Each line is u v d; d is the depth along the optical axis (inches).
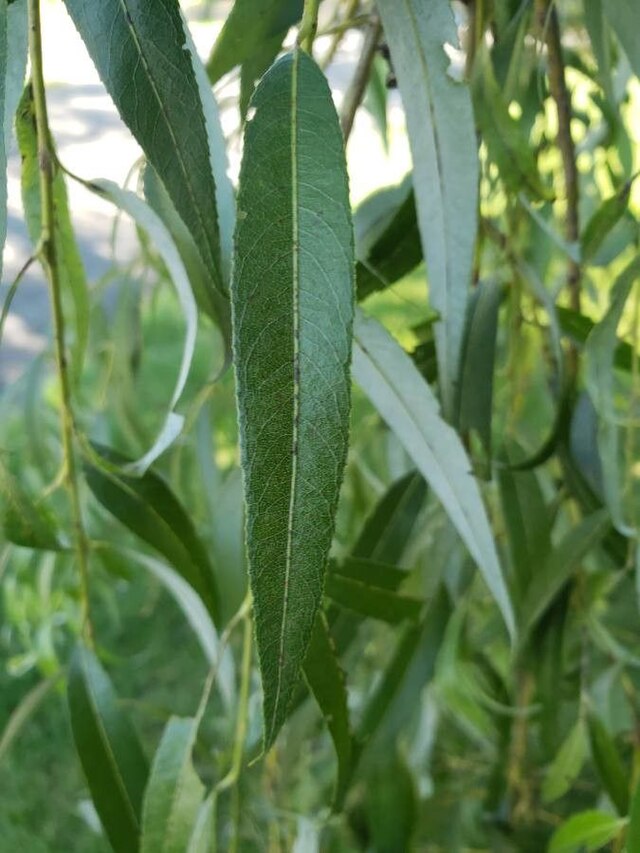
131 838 10.9
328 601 11.2
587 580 13.5
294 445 5.9
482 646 15.8
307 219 6.1
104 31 6.7
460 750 20.9
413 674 13.3
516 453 13.0
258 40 9.6
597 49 10.8
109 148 43.4
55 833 26.2
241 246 5.9
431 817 18.9
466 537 9.1
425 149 8.8
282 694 5.7
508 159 10.1
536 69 12.3
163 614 32.0
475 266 11.5
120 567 13.2
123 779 10.9
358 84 9.8
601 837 10.7
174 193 7.0
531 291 12.3
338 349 6.0
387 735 13.2
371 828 15.2
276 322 5.9
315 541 5.9
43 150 7.8
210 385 9.4
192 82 6.7
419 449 9.2
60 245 10.1
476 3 9.9
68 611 18.9
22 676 29.3
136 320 16.8
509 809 18.2
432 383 11.8
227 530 12.3
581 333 11.4
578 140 17.8
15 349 43.0
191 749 10.1
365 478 17.3
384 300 29.3
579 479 12.2
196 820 10.1
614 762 12.4
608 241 11.8
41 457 18.7
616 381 14.3
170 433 8.0
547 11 10.4
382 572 10.9
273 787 14.9
